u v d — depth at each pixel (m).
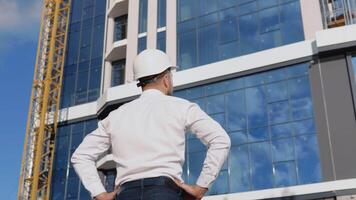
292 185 26.14
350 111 26.53
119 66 40.22
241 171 27.86
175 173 3.10
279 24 30.72
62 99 42.00
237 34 31.97
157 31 35.78
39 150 41.50
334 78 27.69
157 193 2.97
